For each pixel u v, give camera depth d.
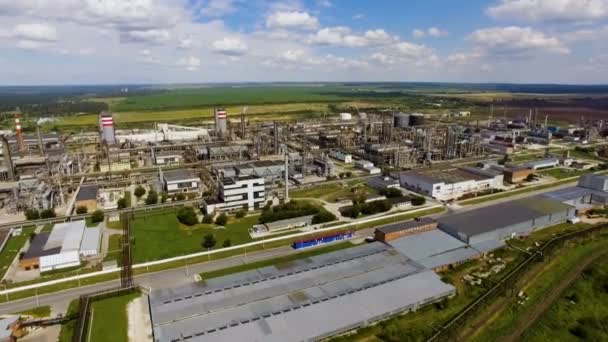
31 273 74.94
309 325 55.28
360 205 109.25
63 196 118.75
